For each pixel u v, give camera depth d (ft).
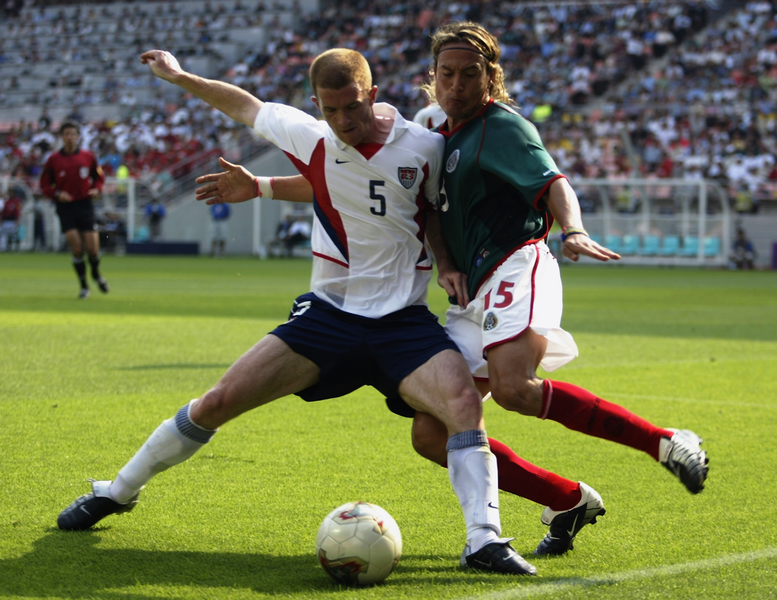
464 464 34.94
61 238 409.28
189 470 49.60
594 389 78.13
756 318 145.59
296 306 39.40
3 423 60.39
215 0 529.04
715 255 349.20
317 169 38.60
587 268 350.23
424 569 34.86
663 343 111.55
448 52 38.99
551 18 485.97
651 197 369.91
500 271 38.06
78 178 159.02
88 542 37.76
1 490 45.01
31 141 455.22
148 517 41.32
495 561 34.06
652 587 32.35
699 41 463.42
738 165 371.15
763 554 36.42
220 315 137.59
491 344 36.70
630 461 53.06
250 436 58.23
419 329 37.96
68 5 556.92
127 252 388.98
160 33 512.63
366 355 37.93
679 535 39.32
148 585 32.71
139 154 439.63
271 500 44.14
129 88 482.28
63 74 502.38
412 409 39.22
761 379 84.17
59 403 67.72
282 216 407.23
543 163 36.63
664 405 70.85
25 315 133.59
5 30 546.26
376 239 38.58
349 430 60.29
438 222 41.06
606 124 407.64
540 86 442.09
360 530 32.58
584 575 33.91
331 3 530.27
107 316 134.00
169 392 72.84
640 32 463.42
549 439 58.80
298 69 475.72
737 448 56.44
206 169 409.90
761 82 416.87
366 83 36.50
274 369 37.27
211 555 36.32
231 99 41.01
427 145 39.01
